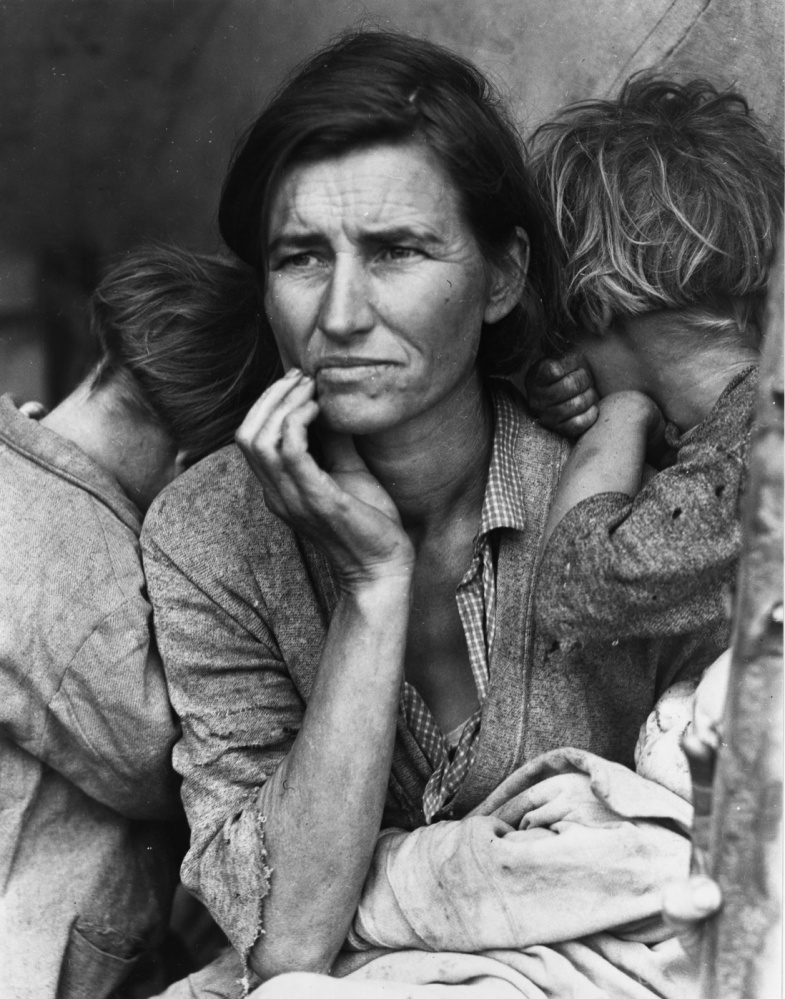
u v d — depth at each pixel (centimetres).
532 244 181
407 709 184
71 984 204
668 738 171
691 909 149
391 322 163
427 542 185
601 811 165
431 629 188
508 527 180
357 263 163
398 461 176
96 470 202
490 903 163
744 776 150
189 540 186
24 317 288
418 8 249
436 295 164
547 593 170
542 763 173
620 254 182
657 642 180
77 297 286
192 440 209
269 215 167
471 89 175
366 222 161
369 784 166
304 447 164
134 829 212
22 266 287
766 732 149
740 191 184
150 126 277
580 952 161
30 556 195
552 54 242
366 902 170
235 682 185
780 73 228
